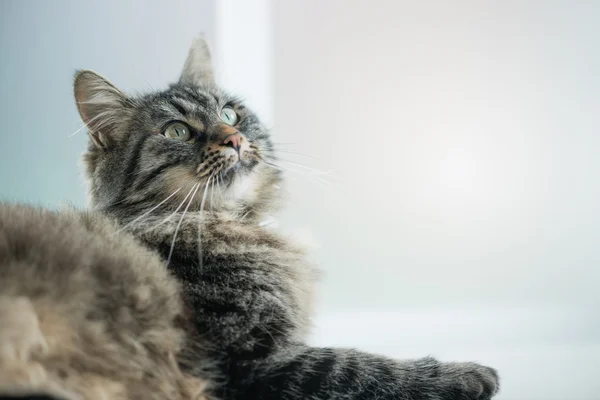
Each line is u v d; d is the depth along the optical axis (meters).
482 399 0.40
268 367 0.39
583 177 0.59
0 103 0.62
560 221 0.60
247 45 0.64
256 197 0.49
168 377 0.37
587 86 0.59
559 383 0.49
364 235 0.63
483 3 0.60
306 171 0.58
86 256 0.37
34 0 0.62
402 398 0.39
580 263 0.60
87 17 0.62
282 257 0.45
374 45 0.63
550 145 0.60
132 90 0.54
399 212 0.63
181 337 0.38
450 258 0.62
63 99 0.62
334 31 0.63
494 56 0.60
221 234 0.45
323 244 0.63
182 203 0.44
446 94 0.62
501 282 0.61
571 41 0.59
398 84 0.62
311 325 0.45
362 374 0.39
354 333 0.59
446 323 0.60
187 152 0.46
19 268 0.35
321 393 0.38
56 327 0.34
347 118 0.63
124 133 0.48
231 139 0.46
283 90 0.63
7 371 0.33
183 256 0.43
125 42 0.63
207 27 0.63
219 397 0.38
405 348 0.55
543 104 0.60
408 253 0.63
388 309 0.62
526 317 0.60
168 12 0.63
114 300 0.37
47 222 0.40
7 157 0.62
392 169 0.63
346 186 0.63
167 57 0.63
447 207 0.62
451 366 0.41
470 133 0.61
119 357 0.36
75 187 0.61
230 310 0.40
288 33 0.63
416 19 0.62
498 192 0.61
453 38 0.61
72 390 0.34
